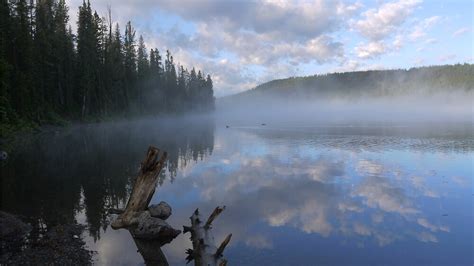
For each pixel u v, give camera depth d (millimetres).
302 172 22453
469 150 31375
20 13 53312
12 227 12039
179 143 40188
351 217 13695
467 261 9984
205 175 22031
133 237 11938
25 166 24547
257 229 12469
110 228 12727
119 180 20297
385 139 41375
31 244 11055
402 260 10039
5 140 37594
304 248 10836
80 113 67125
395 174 21547
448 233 12031
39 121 52156
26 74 51625
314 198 16422
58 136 46125
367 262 9938
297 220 13391
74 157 28812
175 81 125875
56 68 63156
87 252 10648
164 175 22141
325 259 10078
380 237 11742
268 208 14945
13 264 9641
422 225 12797
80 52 70312
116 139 43938
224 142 41250
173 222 13531
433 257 10227
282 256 10297
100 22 78938
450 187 18234
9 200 16016
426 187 18297
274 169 23641
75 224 12977
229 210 14727
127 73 91625
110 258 10297
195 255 10391
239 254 10406
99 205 15391
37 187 18531
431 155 28859
